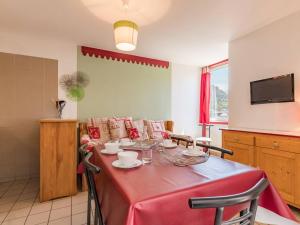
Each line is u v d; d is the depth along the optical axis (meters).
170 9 2.31
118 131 3.51
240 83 3.16
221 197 0.65
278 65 2.60
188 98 4.83
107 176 1.10
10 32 2.97
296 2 2.19
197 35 3.07
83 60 3.59
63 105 3.23
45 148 2.31
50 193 2.33
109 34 3.05
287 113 2.50
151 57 4.26
